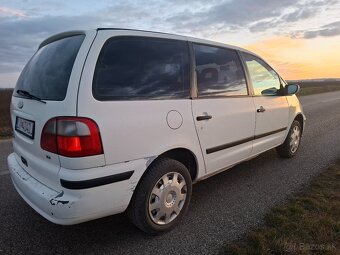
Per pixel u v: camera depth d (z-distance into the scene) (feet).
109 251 8.78
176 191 9.82
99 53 8.20
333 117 34.71
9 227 10.09
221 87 11.62
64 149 7.60
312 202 11.33
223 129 11.47
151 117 8.84
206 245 8.97
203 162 10.83
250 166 16.42
